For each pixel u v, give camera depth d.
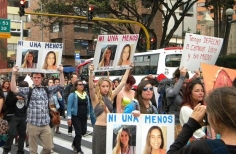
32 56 6.74
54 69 6.89
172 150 2.38
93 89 5.82
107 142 4.38
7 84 9.56
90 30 53.28
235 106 2.01
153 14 28.14
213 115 2.08
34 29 59.28
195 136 3.92
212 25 29.06
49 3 27.30
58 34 51.97
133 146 4.32
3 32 24.62
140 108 5.25
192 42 6.12
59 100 11.18
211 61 6.32
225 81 4.63
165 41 28.30
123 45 6.38
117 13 26.91
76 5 26.30
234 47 26.30
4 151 8.07
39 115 6.77
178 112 5.67
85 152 9.05
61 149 9.43
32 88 6.88
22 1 19.45
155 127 4.28
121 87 6.35
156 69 19.41
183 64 6.10
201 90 4.50
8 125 7.86
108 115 4.38
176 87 5.64
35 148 6.87
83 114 8.64
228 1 22.95
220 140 2.05
